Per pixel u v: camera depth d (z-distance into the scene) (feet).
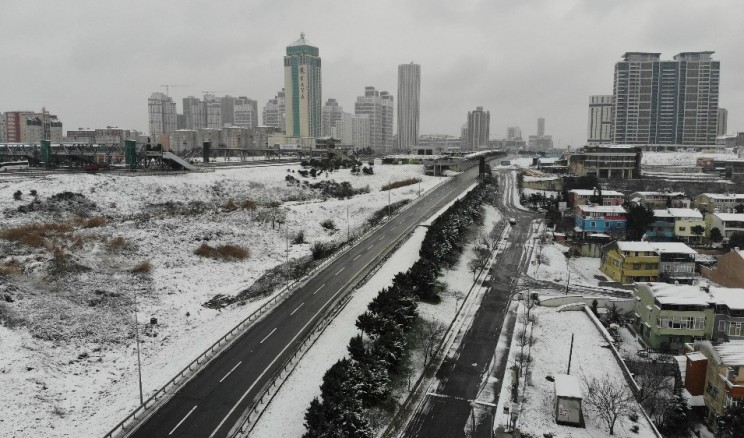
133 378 184.44
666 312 239.30
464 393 194.70
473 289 308.81
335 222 426.51
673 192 568.00
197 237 347.56
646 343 250.98
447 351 228.43
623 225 414.82
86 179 434.71
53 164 562.25
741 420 168.04
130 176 473.26
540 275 339.98
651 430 177.27
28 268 253.65
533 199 562.66
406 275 263.29
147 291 259.39
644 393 195.42
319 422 144.36
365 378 171.42
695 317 239.09
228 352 201.46
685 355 214.07
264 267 315.37
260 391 173.68
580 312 281.95
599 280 337.31
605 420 181.47
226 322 231.71
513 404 186.70
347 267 306.35
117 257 294.05
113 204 405.39
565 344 241.76
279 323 228.22
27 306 218.18
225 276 296.10
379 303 220.64
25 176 454.40
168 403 166.50
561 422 179.01
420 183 626.23
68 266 263.29
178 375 179.11
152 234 337.52
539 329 256.52
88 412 161.79
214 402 167.22
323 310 241.96
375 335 208.44
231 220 395.96
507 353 228.43
